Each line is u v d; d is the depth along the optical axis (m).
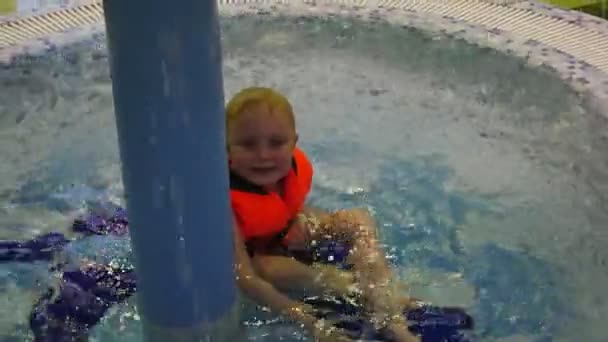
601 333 1.92
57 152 2.72
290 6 3.20
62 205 2.48
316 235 2.17
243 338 1.91
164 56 1.54
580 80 2.55
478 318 2.02
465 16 3.06
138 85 1.56
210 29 1.58
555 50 2.75
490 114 2.77
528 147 2.60
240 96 2.05
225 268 1.80
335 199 2.48
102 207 2.47
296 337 1.92
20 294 2.14
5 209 2.47
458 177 2.55
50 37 3.00
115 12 1.53
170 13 1.52
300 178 2.14
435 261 2.22
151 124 1.59
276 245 2.13
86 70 3.00
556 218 2.31
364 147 2.72
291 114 2.06
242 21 3.16
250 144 2.02
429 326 1.99
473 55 2.87
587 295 2.04
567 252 2.19
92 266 2.22
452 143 2.70
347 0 3.23
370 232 2.18
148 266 1.74
